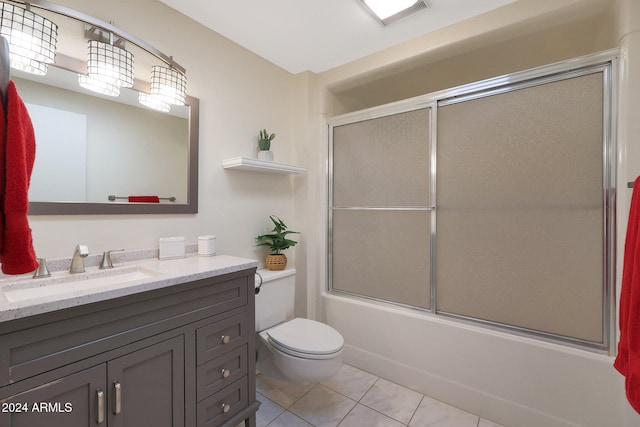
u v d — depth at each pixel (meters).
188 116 1.75
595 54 1.40
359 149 2.26
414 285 1.98
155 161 1.61
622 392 1.33
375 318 2.10
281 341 1.64
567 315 1.49
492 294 1.69
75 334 0.92
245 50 2.10
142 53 1.57
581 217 1.45
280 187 2.37
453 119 1.83
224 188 1.96
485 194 1.71
